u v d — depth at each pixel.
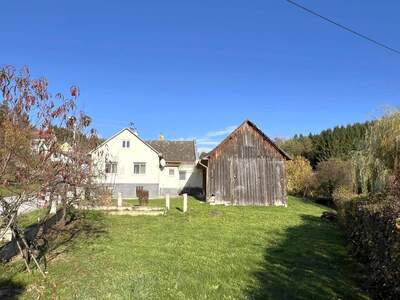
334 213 24.17
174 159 48.81
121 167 41.91
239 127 35.12
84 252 12.33
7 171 8.67
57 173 9.74
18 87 8.76
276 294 8.75
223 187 34.38
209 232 17.47
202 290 8.87
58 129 10.45
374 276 8.98
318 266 11.48
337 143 75.12
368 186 24.53
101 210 22.72
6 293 8.36
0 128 8.50
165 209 23.98
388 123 23.48
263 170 34.84
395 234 7.79
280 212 28.22
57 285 8.84
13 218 9.11
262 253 13.20
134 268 10.49
